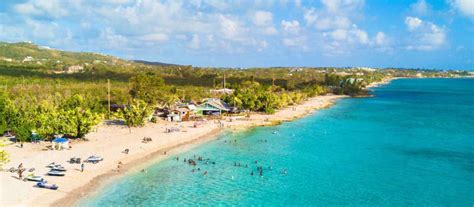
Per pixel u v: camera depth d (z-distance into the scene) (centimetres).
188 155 8769
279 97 18475
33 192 5859
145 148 9106
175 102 16250
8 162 7281
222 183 6875
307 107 18938
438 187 6719
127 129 11362
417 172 7606
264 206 5847
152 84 15450
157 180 6931
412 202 6025
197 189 6525
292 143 10275
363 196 6288
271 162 8300
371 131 12244
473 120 14925
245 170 7688
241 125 12850
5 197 5569
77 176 6788
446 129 12700
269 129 12412
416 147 9856
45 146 8731
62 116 9312
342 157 8775
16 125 9494
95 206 5612
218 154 8950
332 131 12194
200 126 12294
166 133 10969
